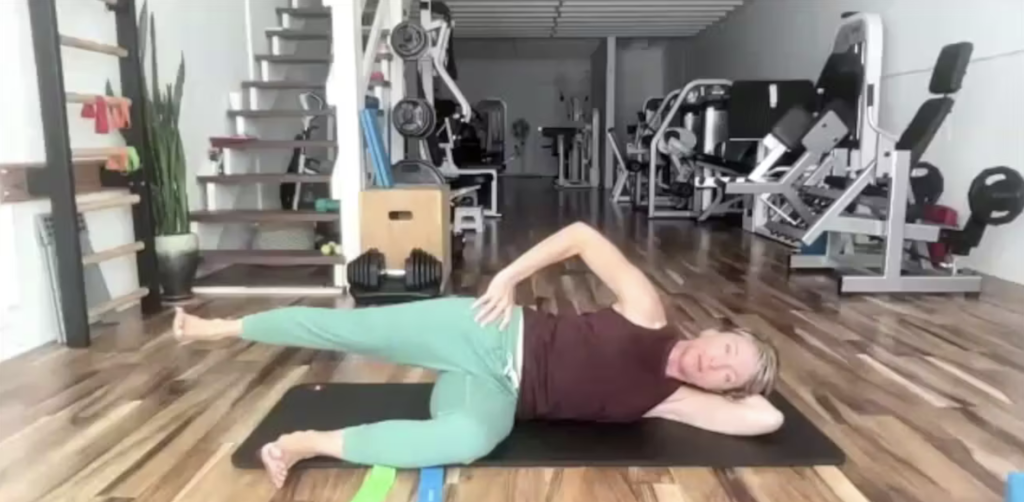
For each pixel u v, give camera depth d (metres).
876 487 1.95
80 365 2.97
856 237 5.48
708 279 4.69
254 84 5.61
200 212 4.58
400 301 3.94
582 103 14.73
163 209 4.05
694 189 7.78
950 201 4.99
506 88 14.94
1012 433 2.30
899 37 5.58
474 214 6.96
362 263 3.97
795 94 6.88
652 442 2.18
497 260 5.39
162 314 3.80
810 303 4.02
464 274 4.85
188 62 4.78
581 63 14.76
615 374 2.19
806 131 4.97
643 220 7.80
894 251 4.19
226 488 1.95
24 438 2.26
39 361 3.02
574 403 2.19
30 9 3.02
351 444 1.99
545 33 11.53
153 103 4.01
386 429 2.02
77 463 2.10
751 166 6.39
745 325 3.56
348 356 3.05
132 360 3.03
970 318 3.68
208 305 4.03
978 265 4.80
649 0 9.05
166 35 4.49
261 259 4.34
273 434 2.25
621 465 2.06
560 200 10.02
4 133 3.04
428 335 2.17
